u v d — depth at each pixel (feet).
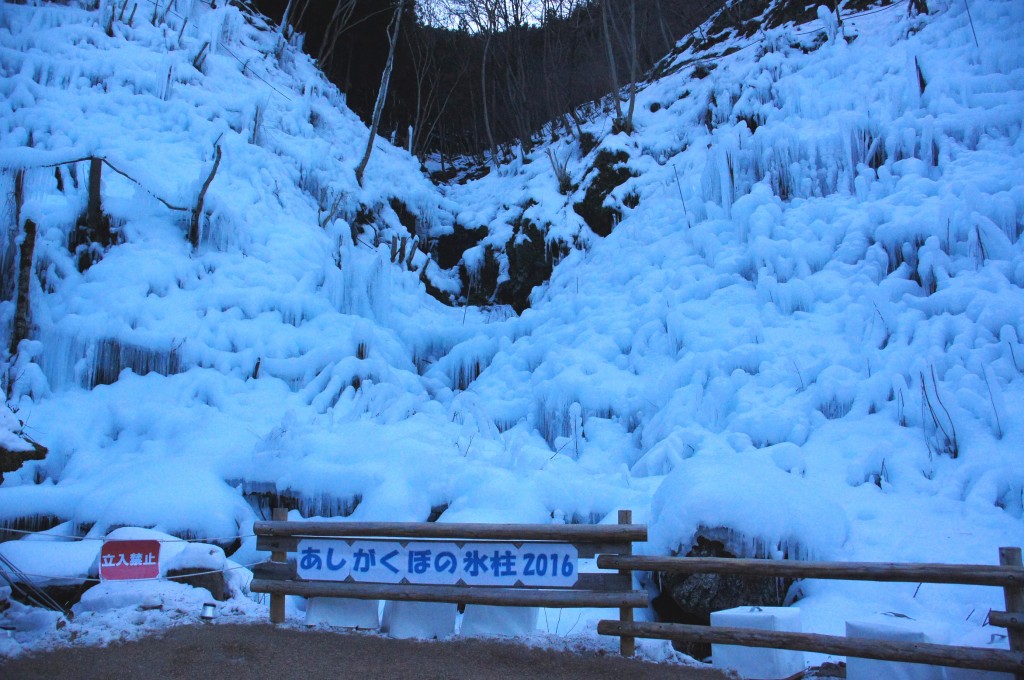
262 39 63.52
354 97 80.38
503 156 75.25
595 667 14.64
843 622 18.02
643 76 70.38
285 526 16.83
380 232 53.78
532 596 15.52
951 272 30.30
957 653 12.93
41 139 39.96
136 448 28.63
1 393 17.17
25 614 16.38
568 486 24.93
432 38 79.10
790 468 25.79
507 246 54.13
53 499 24.30
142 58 48.78
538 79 74.08
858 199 36.06
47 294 32.94
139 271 34.24
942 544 20.72
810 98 43.01
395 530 16.21
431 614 16.40
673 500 21.16
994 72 37.99
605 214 49.70
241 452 27.09
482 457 27.37
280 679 13.52
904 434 25.67
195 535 23.40
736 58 55.42
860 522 22.41
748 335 32.40
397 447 26.84
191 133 45.03
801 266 34.22
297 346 35.35
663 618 20.65
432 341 44.06
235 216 39.55
